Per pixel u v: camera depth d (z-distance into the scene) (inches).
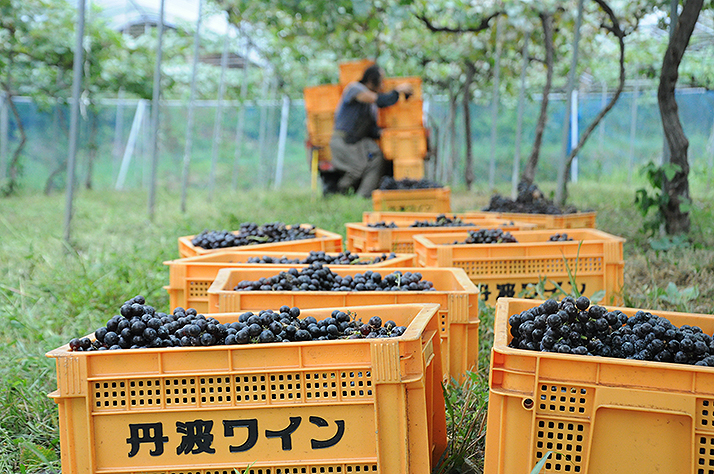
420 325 105.7
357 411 99.6
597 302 178.7
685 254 286.8
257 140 1227.2
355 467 99.3
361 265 183.2
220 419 101.0
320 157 695.7
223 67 694.5
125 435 100.8
